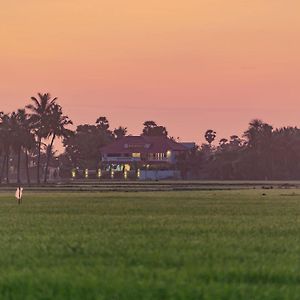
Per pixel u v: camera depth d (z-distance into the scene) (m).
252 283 43.22
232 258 53.34
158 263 50.78
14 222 95.75
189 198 184.50
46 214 115.81
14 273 46.03
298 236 72.31
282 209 130.50
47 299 38.94
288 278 44.66
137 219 100.94
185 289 40.44
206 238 69.50
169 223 92.12
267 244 63.38
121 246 61.62
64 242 65.81
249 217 105.94
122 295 39.47
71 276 44.81
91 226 87.19
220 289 40.44
